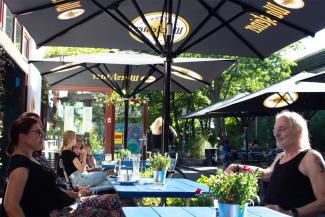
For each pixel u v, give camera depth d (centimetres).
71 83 1080
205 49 683
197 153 2814
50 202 391
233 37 660
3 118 1086
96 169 966
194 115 1550
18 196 363
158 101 3241
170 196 446
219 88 2969
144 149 1426
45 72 972
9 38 948
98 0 577
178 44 666
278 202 396
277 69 2916
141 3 624
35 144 395
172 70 915
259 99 948
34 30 616
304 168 386
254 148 2358
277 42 633
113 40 688
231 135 3300
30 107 1252
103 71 1026
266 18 575
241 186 281
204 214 315
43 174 386
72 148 777
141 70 1016
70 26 632
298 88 838
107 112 1458
